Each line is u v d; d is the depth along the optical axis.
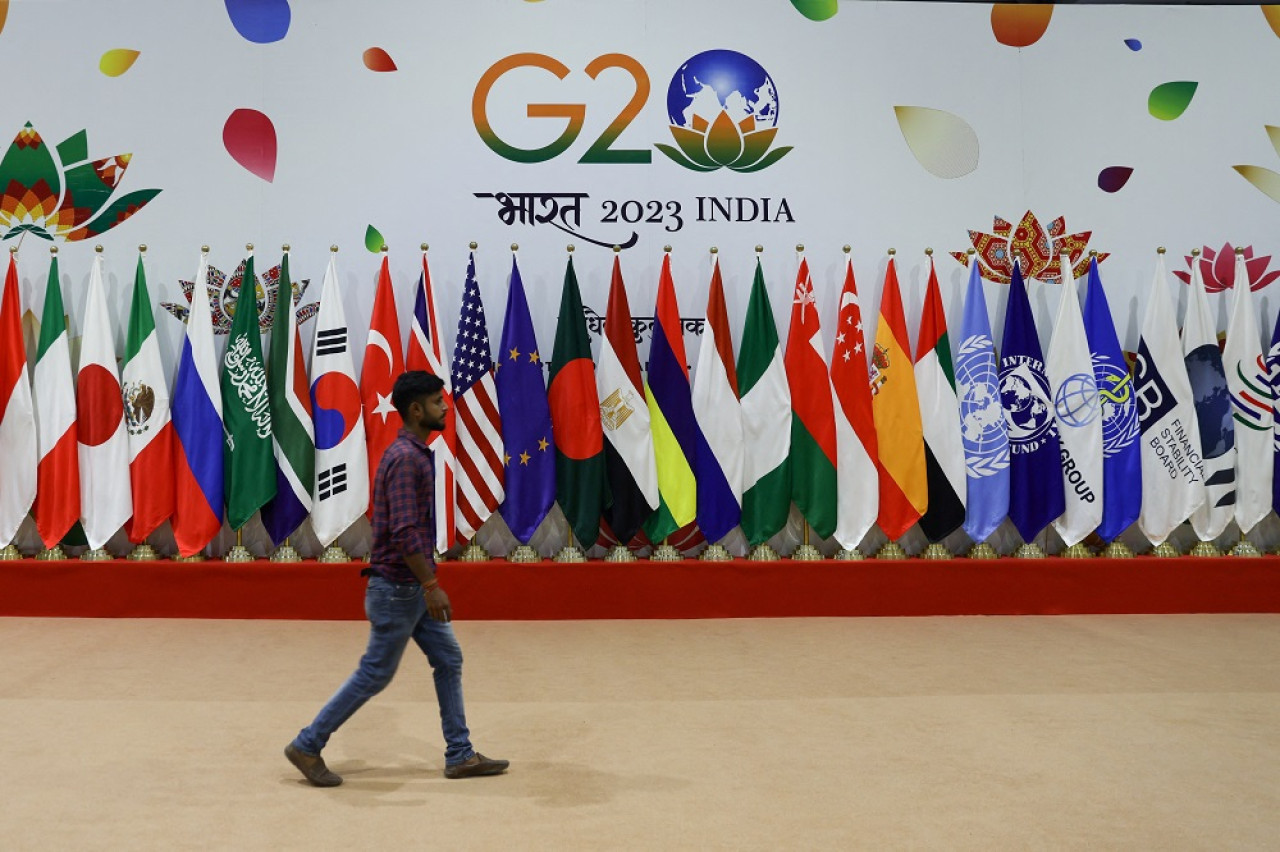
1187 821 3.47
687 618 7.55
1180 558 7.77
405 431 3.90
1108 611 7.70
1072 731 4.57
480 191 8.13
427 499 3.81
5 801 3.63
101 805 3.60
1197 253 8.34
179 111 8.01
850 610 7.64
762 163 8.25
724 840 3.30
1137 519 7.91
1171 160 8.38
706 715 4.86
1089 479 7.85
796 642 6.64
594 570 7.55
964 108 8.34
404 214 8.08
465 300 7.75
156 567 7.40
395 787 3.82
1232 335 8.03
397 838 3.31
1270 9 8.45
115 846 3.23
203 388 7.62
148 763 4.09
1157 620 7.40
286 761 4.12
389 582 3.76
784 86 8.29
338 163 8.06
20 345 7.53
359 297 8.03
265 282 7.95
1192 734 4.52
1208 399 8.00
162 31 8.02
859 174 8.28
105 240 7.91
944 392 7.91
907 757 4.19
